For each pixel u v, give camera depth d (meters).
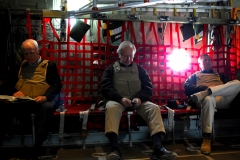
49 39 3.79
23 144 3.05
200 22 3.84
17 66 3.09
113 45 3.93
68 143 3.15
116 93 2.89
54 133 3.13
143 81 3.17
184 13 4.11
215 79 3.57
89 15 3.60
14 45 3.67
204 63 3.62
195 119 3.46
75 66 3.62
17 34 3.69
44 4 3.82
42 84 2.96
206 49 3.96
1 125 2.55
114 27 3.73
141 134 3.29
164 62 3.79
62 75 3.59
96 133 3.20
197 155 2.77
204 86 3.30
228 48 3.93
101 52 3.66
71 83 3.61
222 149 3.01
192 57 3.92
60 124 2.90
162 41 4.02
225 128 3.56
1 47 3.55
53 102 2.85
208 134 2.89
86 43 3.64
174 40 4.04
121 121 3.29
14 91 2.94
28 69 3.00
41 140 2.47
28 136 3.04
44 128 2.51
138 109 2.92
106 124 2.63
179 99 3.69
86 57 3.82
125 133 3.26
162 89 3.77
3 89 2.97
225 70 3.88
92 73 3.66
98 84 3.66
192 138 3.47
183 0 3.72
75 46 3.63
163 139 3.36
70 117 3.27
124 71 3.15
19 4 3.77
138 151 2.89
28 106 2.69
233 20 3.92
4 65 3.50
